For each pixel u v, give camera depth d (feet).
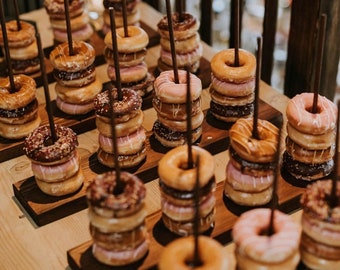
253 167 3.47
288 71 4.96
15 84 4.20
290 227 2.96
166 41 4.66
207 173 3.23
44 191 3.76
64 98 4.36
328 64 4.74
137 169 3.96
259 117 4.33
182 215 3.31
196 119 4.00
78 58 4.26
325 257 3.11
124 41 4.39
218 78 4.15
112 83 4.57
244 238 2.90
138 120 3.86
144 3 6.03
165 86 3.87
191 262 2.82
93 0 5.91
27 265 3.45
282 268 2.88
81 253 3.36
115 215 3.05
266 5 4.86
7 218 3.77
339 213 3.02
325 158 3.73
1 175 4.08
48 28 5.71
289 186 3.76
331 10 4.46
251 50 6.56
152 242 3.41
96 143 4.30
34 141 3.68
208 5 5.56
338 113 2.95
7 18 5.81
